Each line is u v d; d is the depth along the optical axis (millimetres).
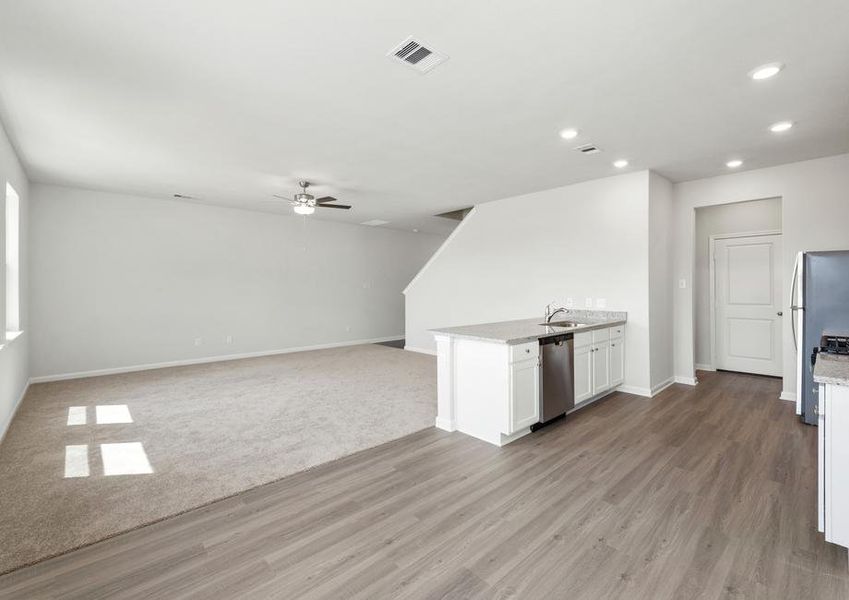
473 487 2541
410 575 1776
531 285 5688
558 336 3602
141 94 2830
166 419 3854
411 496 2441
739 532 2062
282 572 1803
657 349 4754
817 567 1803
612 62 2422
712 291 5832
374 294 9188
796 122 3266
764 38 2178
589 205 5035
